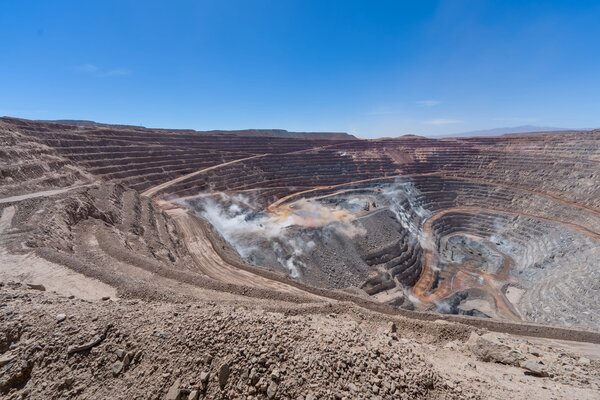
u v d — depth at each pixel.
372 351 9.43
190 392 7.64
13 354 8.53
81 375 8.20
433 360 12.16
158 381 7.94
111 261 23.31
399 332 17.16
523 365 12.80
